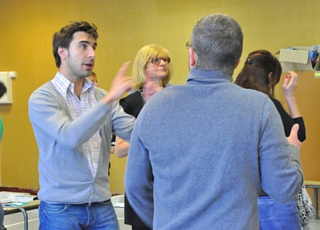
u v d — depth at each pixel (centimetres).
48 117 194
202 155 134
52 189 202
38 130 202
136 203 152
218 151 133
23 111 760
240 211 131
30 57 756
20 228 476
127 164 147
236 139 133
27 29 758
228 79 142
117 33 700
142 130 141
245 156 133
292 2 594
